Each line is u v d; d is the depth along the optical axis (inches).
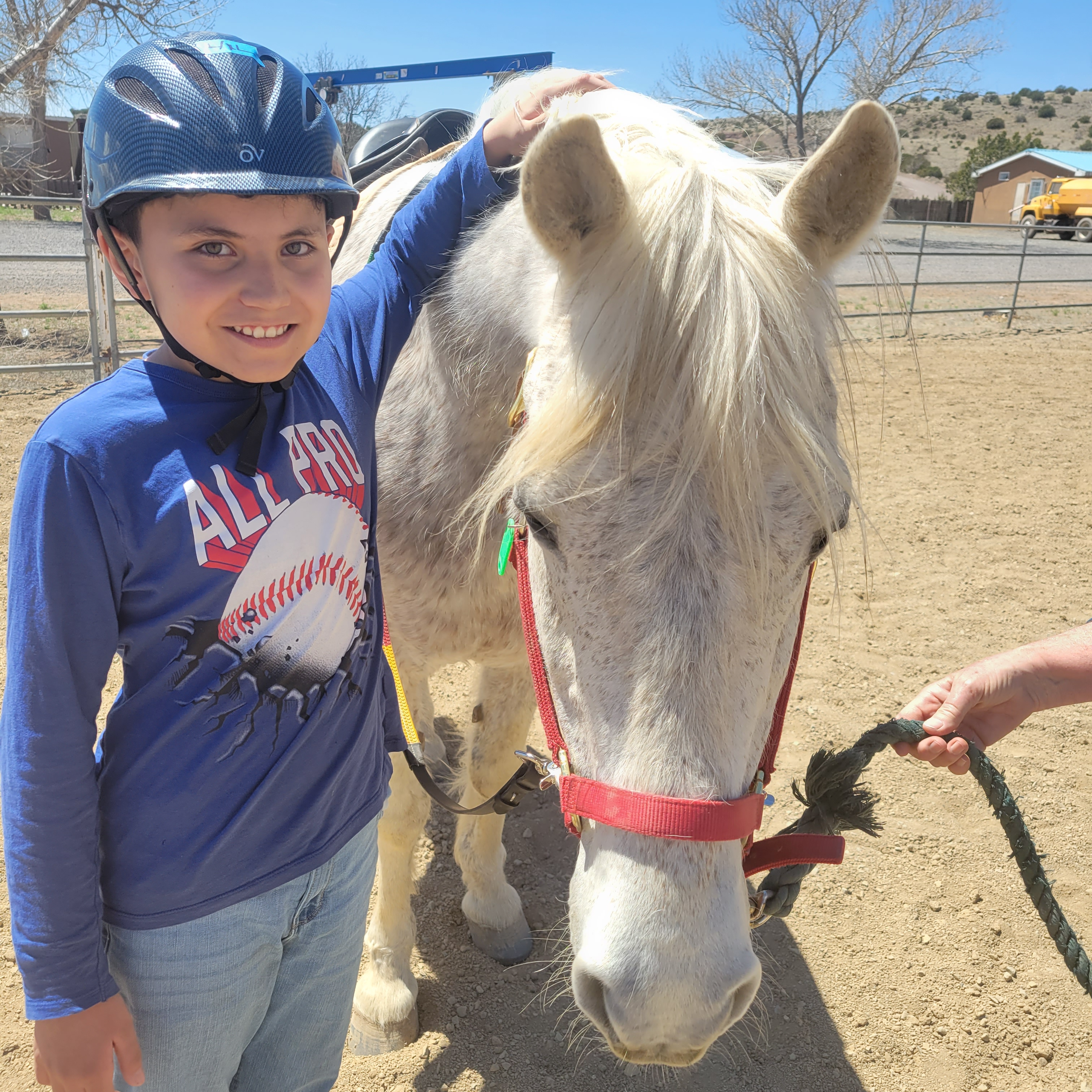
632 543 42.7
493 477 49.9
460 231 65.3
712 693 42.0
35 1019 39.6
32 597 37.4
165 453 39.4
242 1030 47.6
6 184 496.7
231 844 43.4
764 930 90.3
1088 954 87.4
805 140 884.0
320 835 47.7
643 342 42.8
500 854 89.6
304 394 47.0
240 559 41.3
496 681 82.9
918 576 166.9
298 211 40.0
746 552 41.8
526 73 73.5
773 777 111.7
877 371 324.5
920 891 95.4
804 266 45.8
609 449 43.4
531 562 53.4
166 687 41.3
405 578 72.9
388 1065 74.9
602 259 45.4
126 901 42.5
